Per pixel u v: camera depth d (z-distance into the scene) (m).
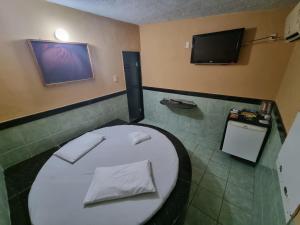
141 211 1.02
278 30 1.83
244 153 2.11
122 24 2.63
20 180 1.46
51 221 0.98
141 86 3.45
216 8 1.89
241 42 2.05
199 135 2.99
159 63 3.00
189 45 2.53
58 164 1.50
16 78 1.58
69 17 1.89
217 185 1.87
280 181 0.99
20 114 1.67
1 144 1.57
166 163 1.46
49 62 1.78
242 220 1.48
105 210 1.03
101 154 1.63
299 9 1.20
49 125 1.93
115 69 2.70
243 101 2.31
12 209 1.15
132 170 1.29
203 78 2.57
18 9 1.48
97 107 2.52
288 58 1.85
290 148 0.96
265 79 2.07
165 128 3.30
